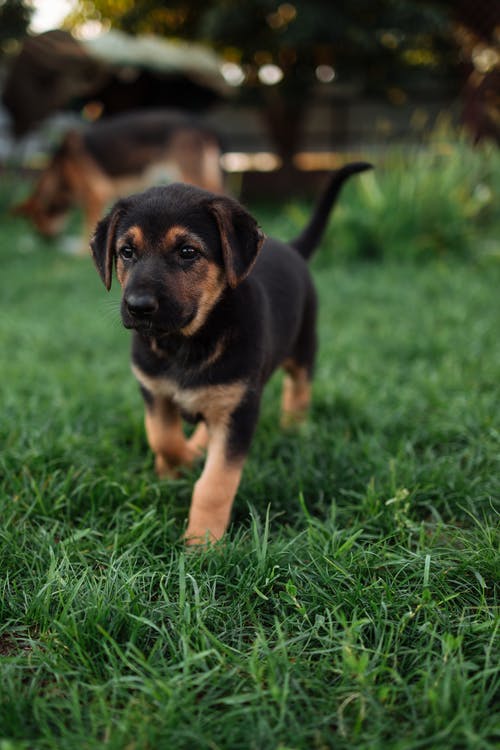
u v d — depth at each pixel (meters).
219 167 2.82
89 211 2.70
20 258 2.53
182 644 0.67
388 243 2.24
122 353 1.38
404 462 0.90
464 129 2.41
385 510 0.82
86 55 3.05
